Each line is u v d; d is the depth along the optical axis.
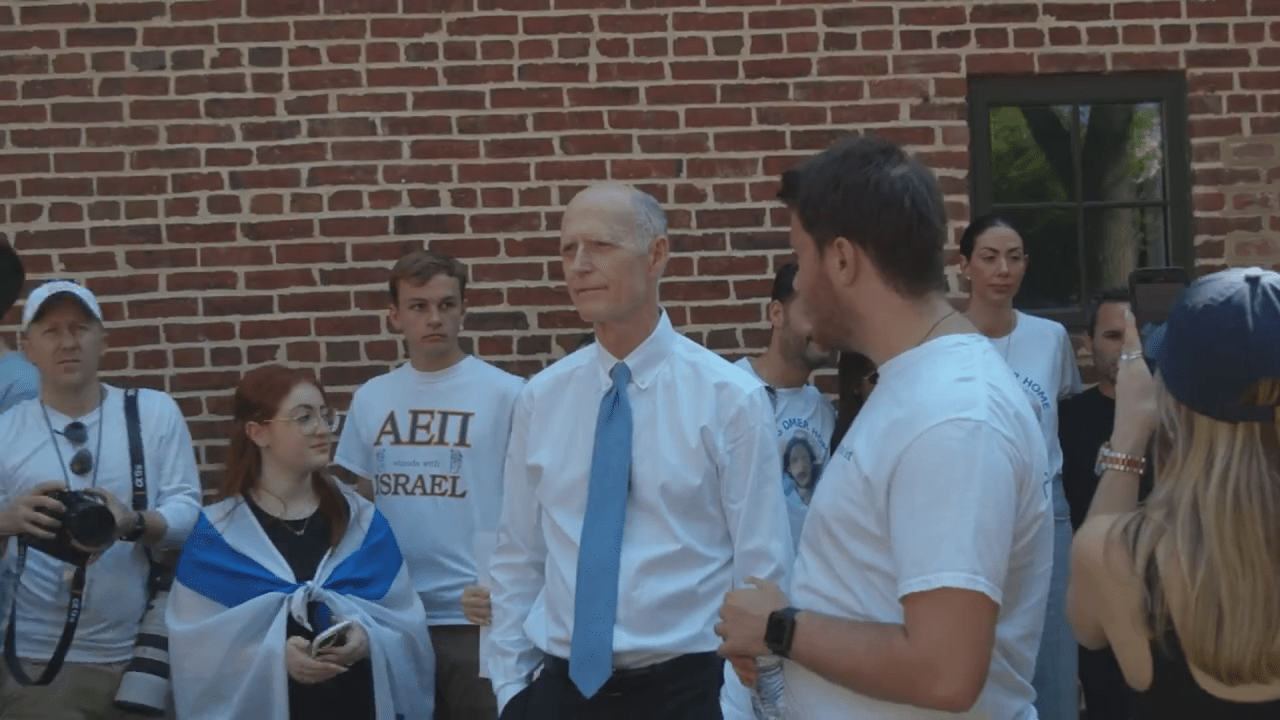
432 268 4.46
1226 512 1.88
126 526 3.88
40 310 4.07
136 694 3.93
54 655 3.88
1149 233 5.08
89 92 4.89
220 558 3.97
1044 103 5.04
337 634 3.83
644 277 3.03
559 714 2.98
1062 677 4.36
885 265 2.08
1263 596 1.86
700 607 2.96
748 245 4.92
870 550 2.03
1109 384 4.58
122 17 4.90
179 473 4.20
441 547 4.37
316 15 4.90
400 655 3.99
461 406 4.46
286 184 4.90
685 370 3.05
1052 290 5.09
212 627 3.88
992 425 1.95
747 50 4.93
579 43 4.91
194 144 4.90
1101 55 4.98
